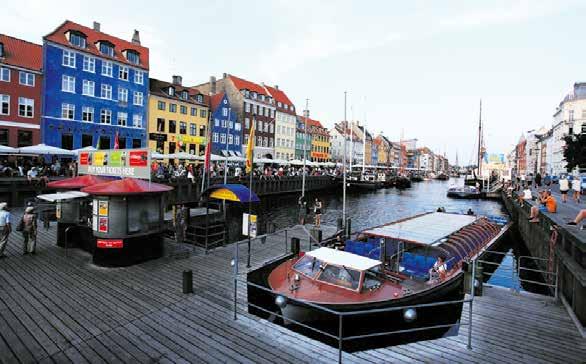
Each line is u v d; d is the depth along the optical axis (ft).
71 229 40.52
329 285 26.73
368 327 25.18
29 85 112.78
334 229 61.62
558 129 226.17
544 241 46.68
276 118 234.17
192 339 21.39
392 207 132.57
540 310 27.32
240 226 65.00
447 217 61.52
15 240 43.21
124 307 25.53
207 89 208.23
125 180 35.60
